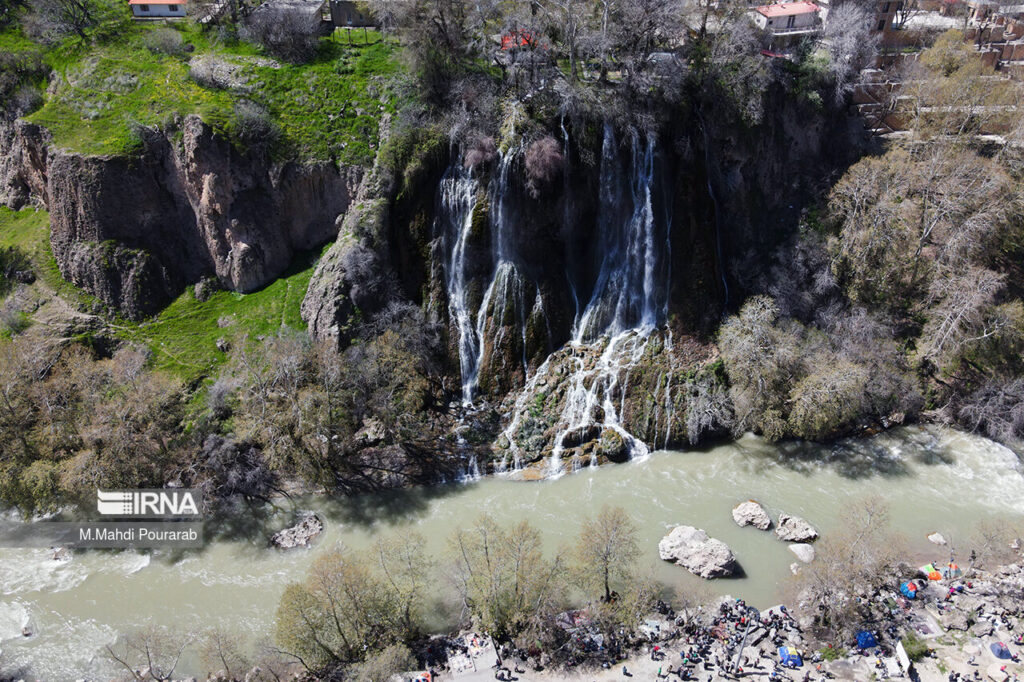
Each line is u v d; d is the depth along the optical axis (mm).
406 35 62906
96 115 64812
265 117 63906
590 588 43719
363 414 57000
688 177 63062
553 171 59219
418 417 58250
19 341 59156
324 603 40406
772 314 59906
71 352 59531
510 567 42969
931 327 59312
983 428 58625
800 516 51969
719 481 55562
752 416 57781
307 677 41125
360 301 59219
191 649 42969
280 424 52500
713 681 39938
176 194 64125
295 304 62812
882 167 62906
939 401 60250
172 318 63188
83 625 44750
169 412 55250
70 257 63094
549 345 62469
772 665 41000
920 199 62875
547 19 63281
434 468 56219
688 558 47906
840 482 55031
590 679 40438
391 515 52688
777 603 45562
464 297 61938
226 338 61969
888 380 58562
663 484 55375
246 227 63406
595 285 63844
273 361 54312
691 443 58375
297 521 52219
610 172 61531
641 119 60656
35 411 52969
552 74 62875
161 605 46094
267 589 47125
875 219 60031
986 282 58156
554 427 58219
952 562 47312
